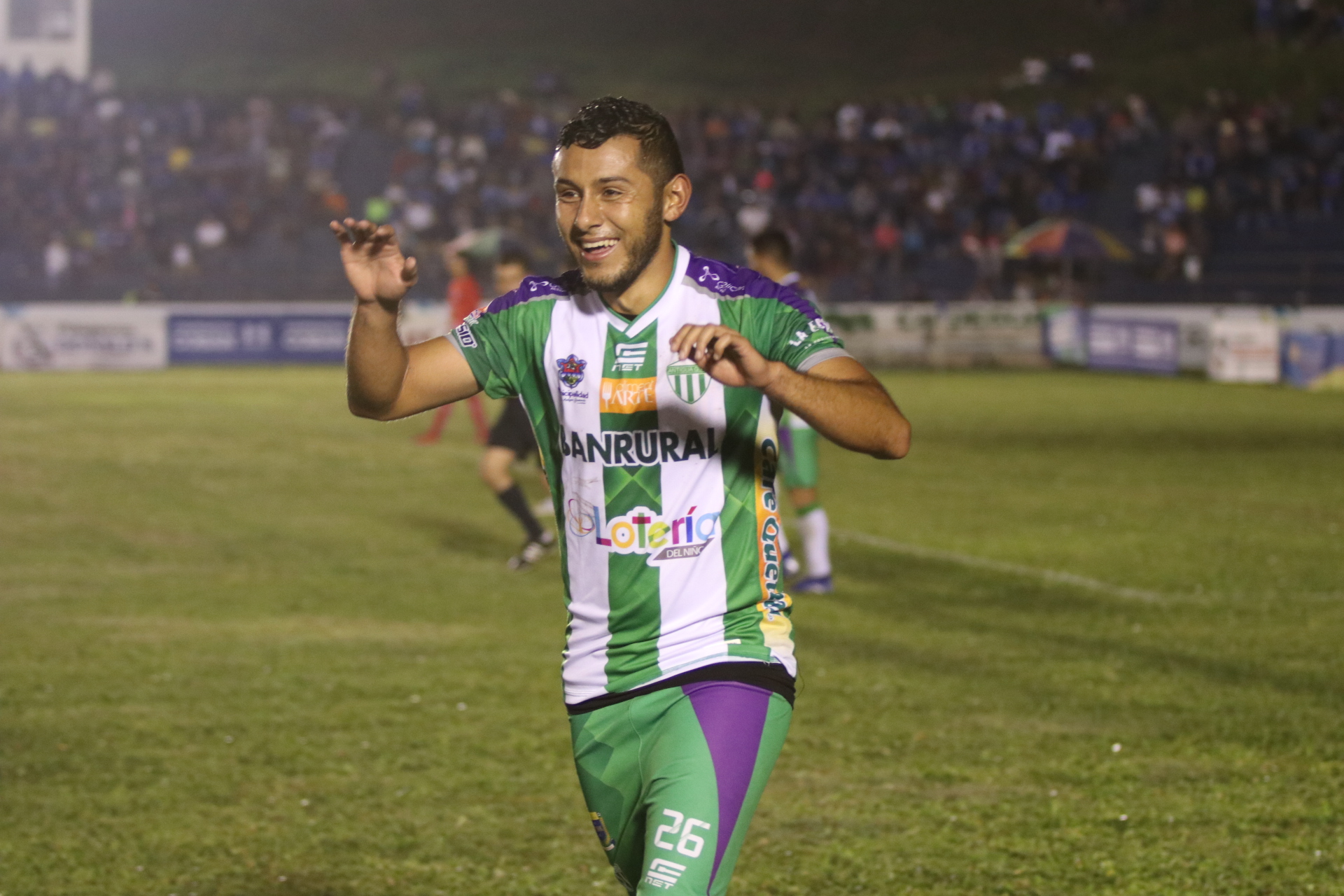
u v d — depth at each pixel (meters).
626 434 3.54
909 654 9.05
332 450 20.14
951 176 48.28
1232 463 19.17
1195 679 8.45
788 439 10.91
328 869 5.50
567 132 3.42
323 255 46.88
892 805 6.24
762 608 3.61
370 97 60.09
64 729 7.31
